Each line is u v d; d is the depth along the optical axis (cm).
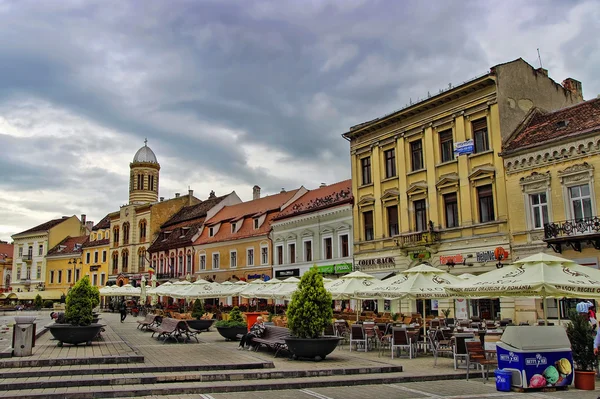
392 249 3344
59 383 1186
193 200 7644
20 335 1484
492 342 1504
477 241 2812
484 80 2816
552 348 1240
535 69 3020
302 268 4228
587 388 1234
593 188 2319
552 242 2394
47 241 8875
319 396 1160
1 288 8700
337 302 3822
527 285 1345
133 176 7919
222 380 1315
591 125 2398
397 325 2027
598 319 2238
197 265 5825
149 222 7162
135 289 5156
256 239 4884
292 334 1684
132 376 1280
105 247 7900
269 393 1197
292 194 5088
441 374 1415
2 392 1113
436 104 3114
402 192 3309
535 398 1124
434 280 1934
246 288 3191
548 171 2505
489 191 2817
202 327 2956
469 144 2908
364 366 1475
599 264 2261
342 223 3831
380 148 3528
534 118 2873
